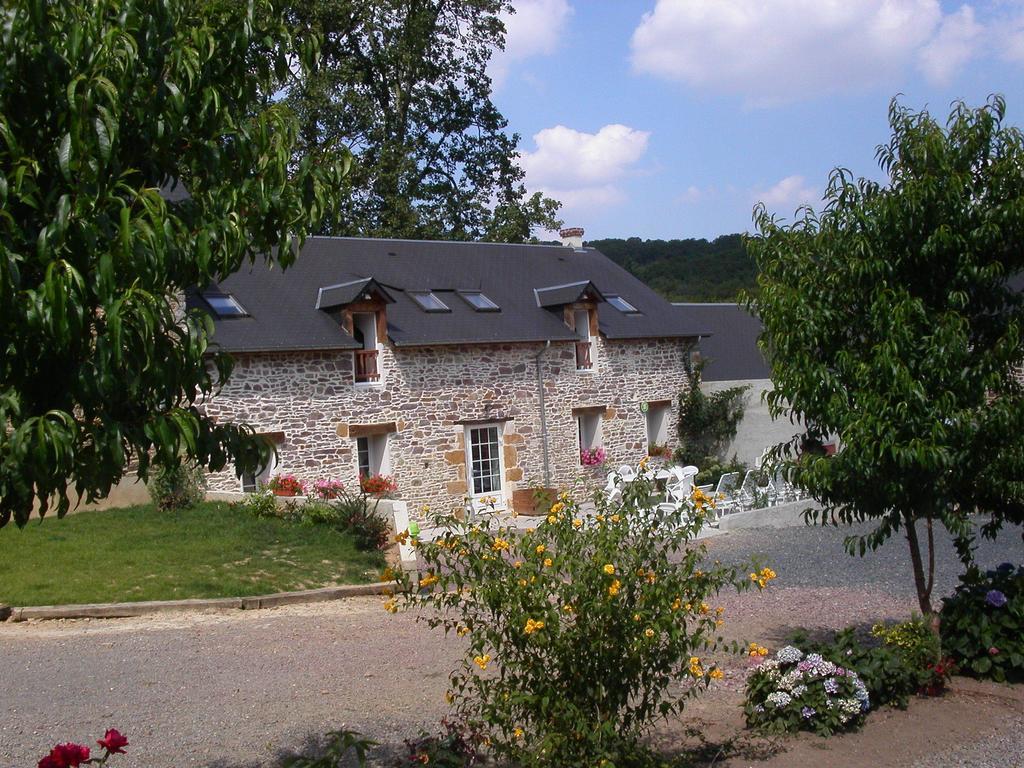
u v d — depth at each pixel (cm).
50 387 308
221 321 1585
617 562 445
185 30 365
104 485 307
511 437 1933
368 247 2027
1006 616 666
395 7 2692
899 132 648
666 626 437
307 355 1650
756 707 574
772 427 2238
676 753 521
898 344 601
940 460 580
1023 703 616
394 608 461
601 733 427
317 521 1349
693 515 496
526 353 1972
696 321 2492
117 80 324
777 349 665
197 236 339
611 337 2116
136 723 600
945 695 634
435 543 465
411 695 670
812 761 511
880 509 653
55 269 282
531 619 422
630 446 2155
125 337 288
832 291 654
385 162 2684
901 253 635
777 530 1531
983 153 629
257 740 566
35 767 516
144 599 998
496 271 2180
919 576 682
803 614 933
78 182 307
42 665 754
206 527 1309
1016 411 589
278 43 406
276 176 386
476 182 3072
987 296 643
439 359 1831
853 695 565
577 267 2389
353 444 1697
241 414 1566
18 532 1241
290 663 769
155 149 352
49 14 323
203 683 704
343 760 526
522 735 459
